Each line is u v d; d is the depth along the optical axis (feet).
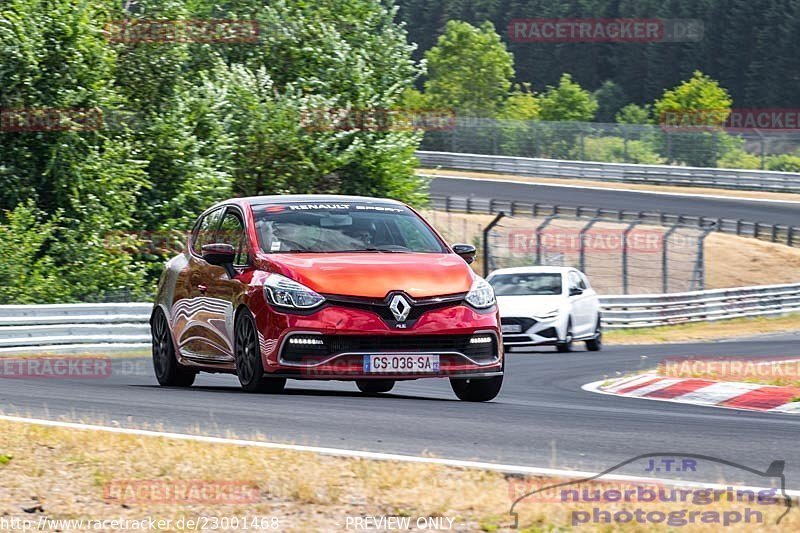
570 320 258.57
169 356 134.82
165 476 74.02
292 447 81.41
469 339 114.01
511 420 101.09
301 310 110.52
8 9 338.13
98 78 343.46
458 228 560.20
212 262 120.78
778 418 113.29
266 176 414.00
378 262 115.55
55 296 306.35
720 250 538.06
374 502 67.05
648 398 142.92
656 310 383.24
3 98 328.70
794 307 456.04
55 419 97.81
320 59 434.30
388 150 421.59
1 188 331.16
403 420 98.68
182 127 368.07
